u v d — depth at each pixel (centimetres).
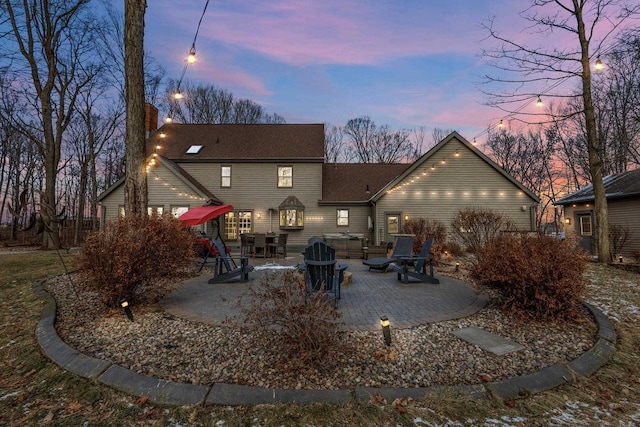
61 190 3291
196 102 3528
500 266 477
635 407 273
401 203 1689
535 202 1642
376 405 258
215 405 259
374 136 4075
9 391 286
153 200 1603
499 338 391
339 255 1410
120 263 455
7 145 2577
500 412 259
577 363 336
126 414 251
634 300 568
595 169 1038
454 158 1684
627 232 1294
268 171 1850
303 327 318
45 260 1076
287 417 245
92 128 2553
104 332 404
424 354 348
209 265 1057
